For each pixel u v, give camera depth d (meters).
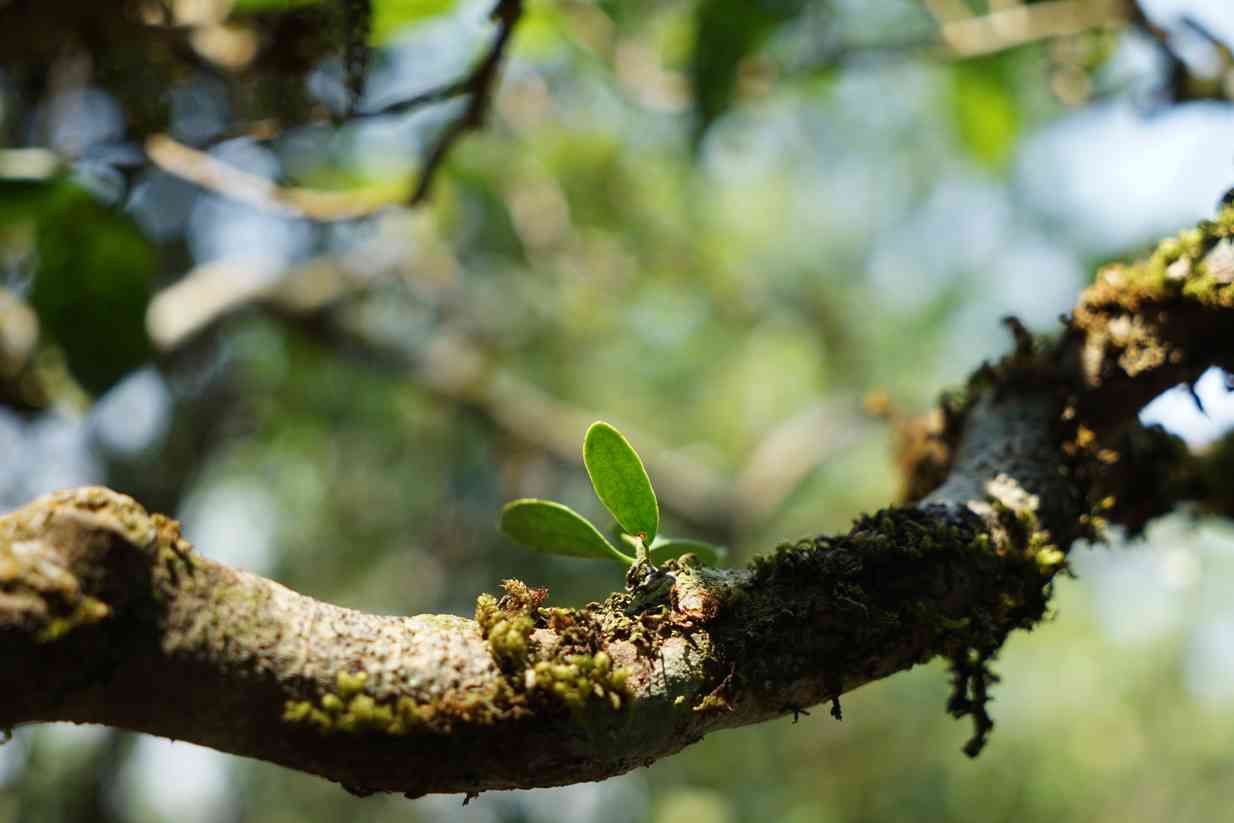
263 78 1.76
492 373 4.55
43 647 0.61
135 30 1.71
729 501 4.85
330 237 4.50
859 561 0.88
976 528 0.97
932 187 7.41
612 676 0.75
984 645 0.92
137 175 1.83
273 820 6.45
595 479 0.89
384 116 1.52
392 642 0.72
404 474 5.71
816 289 7.18
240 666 0.66
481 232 4.72
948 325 8.02
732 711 0.82
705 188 5.35
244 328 4.33
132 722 0.66
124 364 1.97
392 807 6.24
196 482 4.54
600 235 4.85
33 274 1.89
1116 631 8.98
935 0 2.63
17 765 4.62
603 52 2.76
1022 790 8.12
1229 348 1.10
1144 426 1.43
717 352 6.96
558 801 5.73
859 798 7.29
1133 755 9.03
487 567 5.59
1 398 2.30
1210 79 2.16
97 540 0.63
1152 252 1.17
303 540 5.96
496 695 0.73
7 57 1.71
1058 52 2.59
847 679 0.86
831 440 5.00
